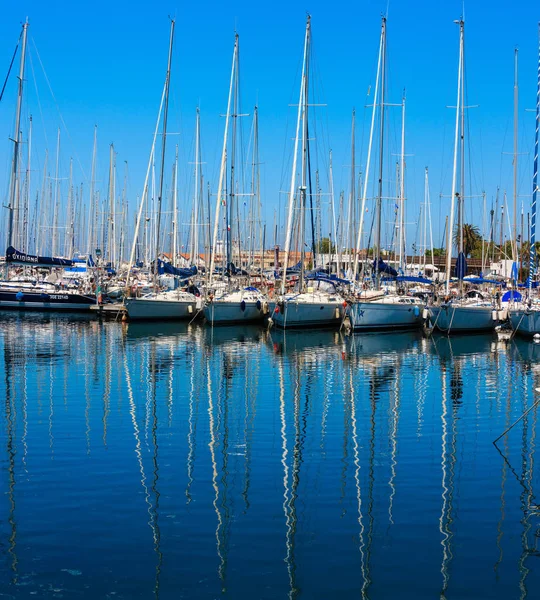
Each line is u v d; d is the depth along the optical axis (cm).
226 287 4972
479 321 4319
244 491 1345
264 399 2214
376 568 1032
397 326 4397
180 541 1115
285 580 994
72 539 1119
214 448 1638
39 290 5369
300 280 4516
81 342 3625
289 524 1186
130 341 3700
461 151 4281
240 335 4084
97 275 5553
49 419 1897
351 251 5641
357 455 1592
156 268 4862
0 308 5347
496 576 1012
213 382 2503
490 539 1134
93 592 956
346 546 1105
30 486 1358
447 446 1677
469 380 2620
